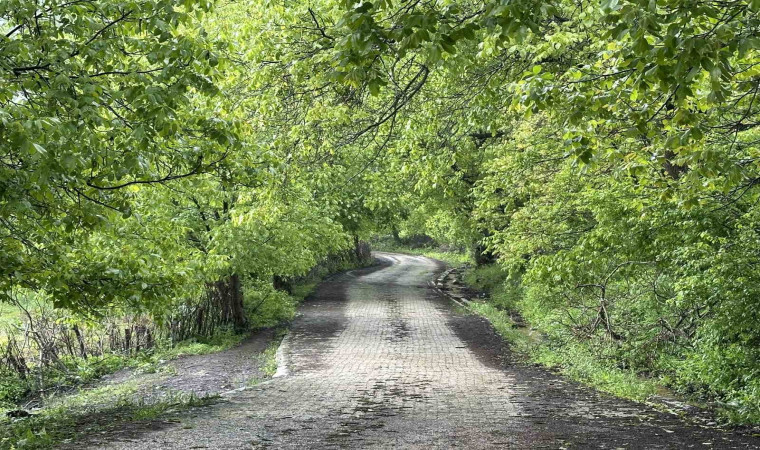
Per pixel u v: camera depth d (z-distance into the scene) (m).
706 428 8.05
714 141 8.05
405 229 51.22
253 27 10.73
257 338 20.47
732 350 10.04
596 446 7.04
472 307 26.70
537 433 7.75
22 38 6.81
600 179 11.98
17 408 12.19
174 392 12.67
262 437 7.51
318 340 19.28
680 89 4.83
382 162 19.05
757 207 8.35
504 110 11.98
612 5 4.20
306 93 11.48
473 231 31.39
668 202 9.12
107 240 11.09
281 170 11.84
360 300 30.58
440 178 13.34
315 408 9.73
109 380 15.14
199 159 8.48
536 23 4.59
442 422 8.55
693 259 8.92
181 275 10.98
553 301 17.14
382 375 13.50
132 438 7.36
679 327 12.59
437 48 4.78
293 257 22.64
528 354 15.93
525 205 17.59
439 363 15.12
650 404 9.78
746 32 4.56
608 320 13.88
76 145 6.82
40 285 9.91
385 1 4.95
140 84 7.14
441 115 12.27
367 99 12.86
